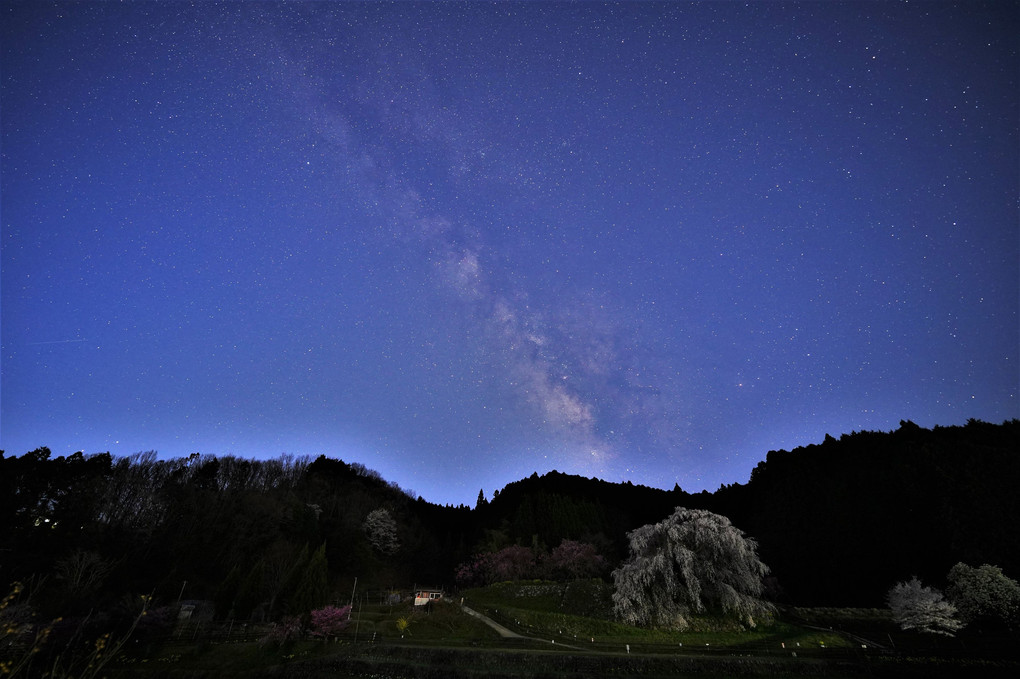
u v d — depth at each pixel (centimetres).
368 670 3728
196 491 9562
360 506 12069
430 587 10062
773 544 8044
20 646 1295
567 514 10681
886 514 7050
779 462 10719
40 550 5922
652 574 4800
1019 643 3747
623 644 4184
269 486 11606
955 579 4984
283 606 5491
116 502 7944
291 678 3716
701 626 4494
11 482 6512
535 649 4044
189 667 3900
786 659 3569
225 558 8019
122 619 4206
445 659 3822
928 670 3319
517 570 8156
